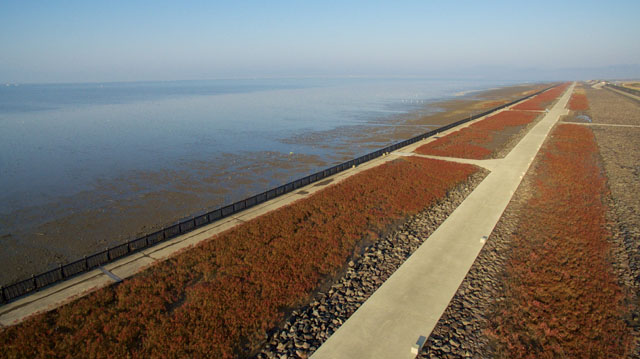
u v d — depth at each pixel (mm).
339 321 12523
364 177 29500
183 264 16234
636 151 38156
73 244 19797
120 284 14703
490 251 17312
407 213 22422
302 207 23078
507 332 11781
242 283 14828
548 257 16422
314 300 14031
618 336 11445
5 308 13094
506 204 23453
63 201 26344
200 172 34031
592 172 30500
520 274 15172
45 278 14586
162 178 32031
